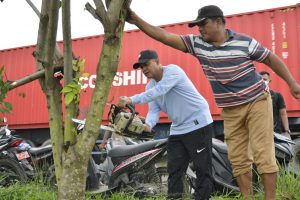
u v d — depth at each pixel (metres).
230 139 3.83
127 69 10.64
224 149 5.20
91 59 11.26
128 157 5.05
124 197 4.74
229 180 5.16
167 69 4.18
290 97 8.95
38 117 12.05
